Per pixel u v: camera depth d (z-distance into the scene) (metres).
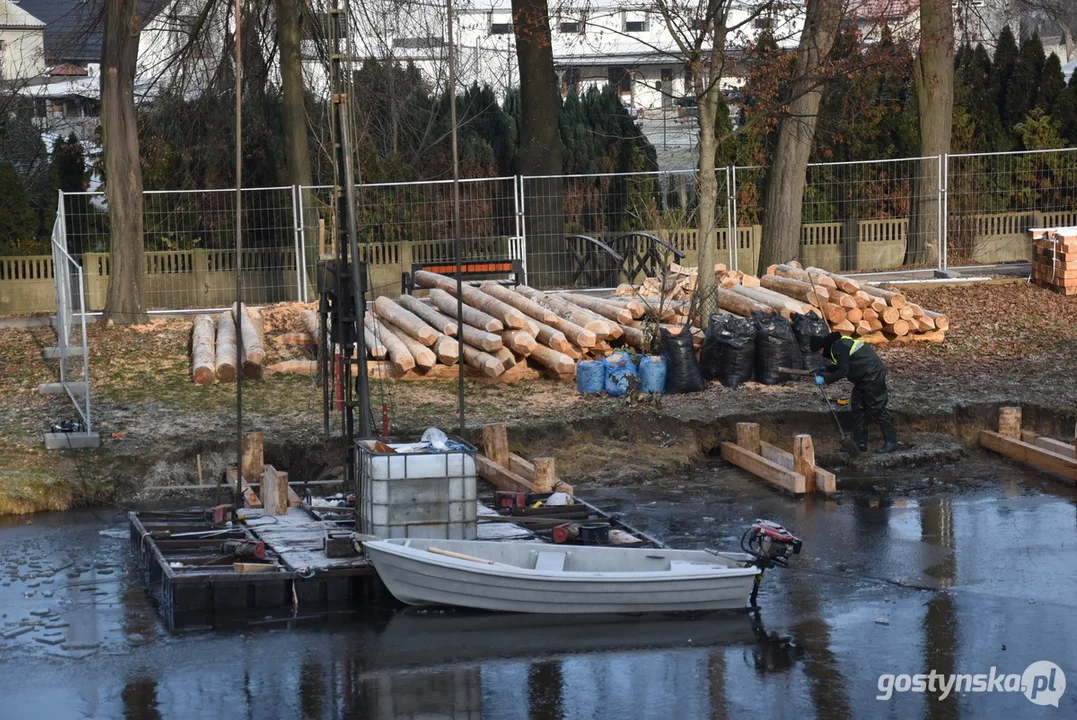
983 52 38.38
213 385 23.47
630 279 31.44
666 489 19.42
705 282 24.78
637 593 13.85
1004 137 36.75
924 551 16.12
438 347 23.59
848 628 13.55
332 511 17.00
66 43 38.94
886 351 25.73
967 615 13.84
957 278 31.27
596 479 19.75
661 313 24.14
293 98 31.84
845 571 15.41
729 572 13.88
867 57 27.44
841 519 17.62
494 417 21.42
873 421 21.39
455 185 15.88
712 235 24.81
